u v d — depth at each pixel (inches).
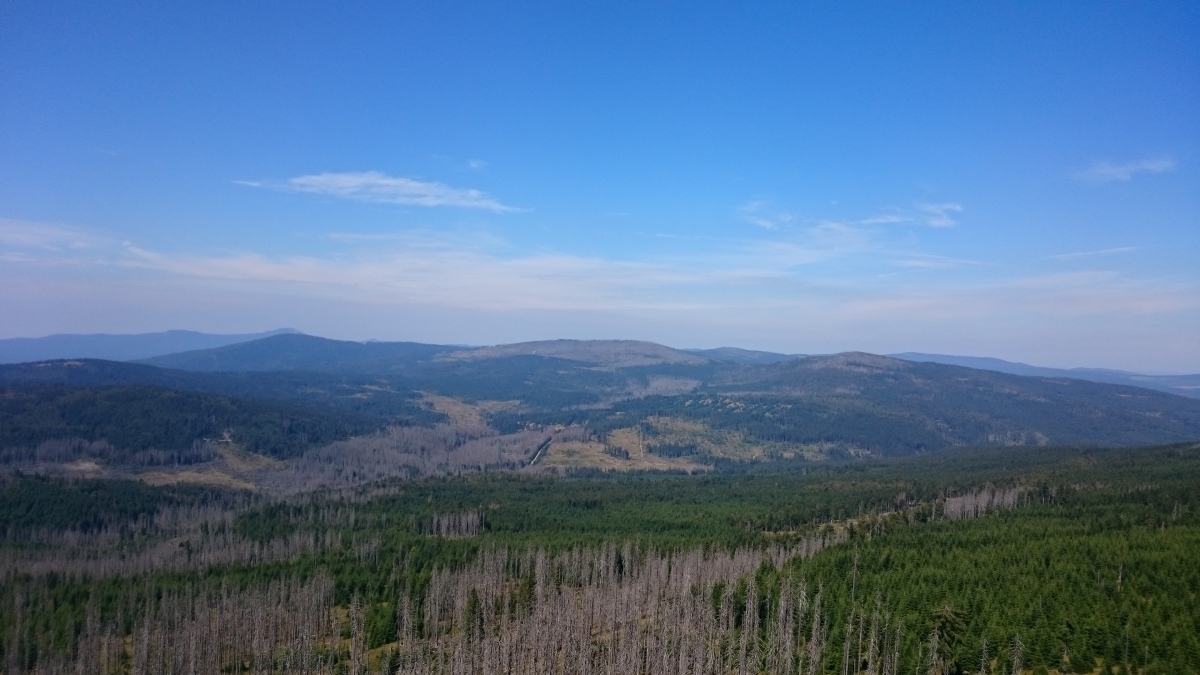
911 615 6063.0
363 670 6515.8
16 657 6737.2
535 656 6525.6
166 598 7755.9
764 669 6186.0
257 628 6929.1
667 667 5944.9
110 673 6761.8
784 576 7194.9
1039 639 5620.1
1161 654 5413.4
